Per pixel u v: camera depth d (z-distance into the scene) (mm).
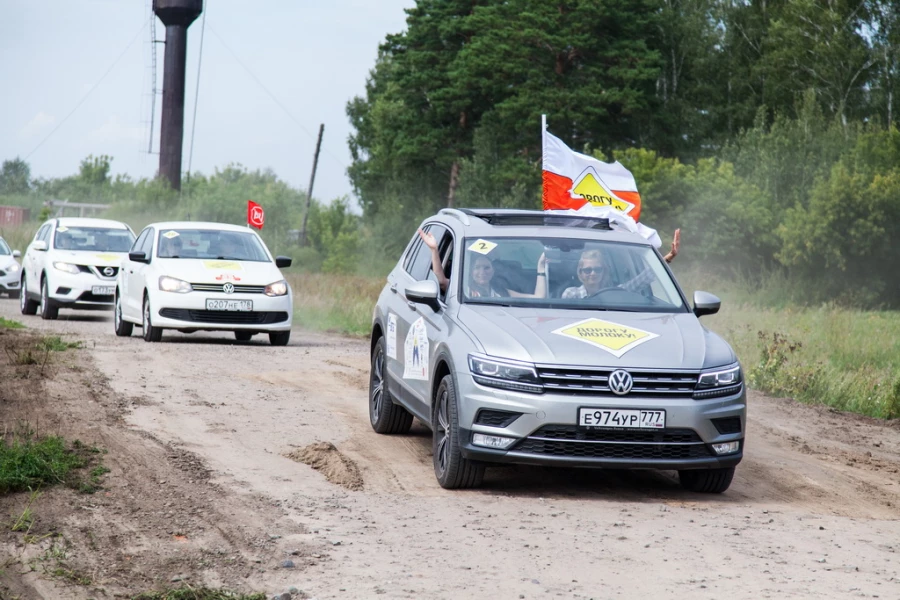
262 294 65312
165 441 33875
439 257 34344
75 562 21781
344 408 42188
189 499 26938
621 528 25562
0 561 21719
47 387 43156
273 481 29328
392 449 34406
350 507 26719
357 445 34781
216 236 70000
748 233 182250
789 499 30141
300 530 24391
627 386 27422
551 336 28484
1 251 109000
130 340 65312
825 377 55719
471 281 31516
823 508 29125
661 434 27688
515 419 27438
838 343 74875
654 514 27234
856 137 195000
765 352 57844
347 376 51812
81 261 81750
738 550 23859
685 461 27812
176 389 44781
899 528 26984
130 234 88188
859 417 47906
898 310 160000
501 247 32562
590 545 23859
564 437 27469
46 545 22906
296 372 52531
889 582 21672
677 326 30156
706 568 22281
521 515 26500
